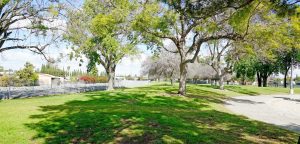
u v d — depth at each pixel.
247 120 15.94
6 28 27.98
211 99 29.09
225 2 8.48
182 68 29.55
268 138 11.25
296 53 51.12
